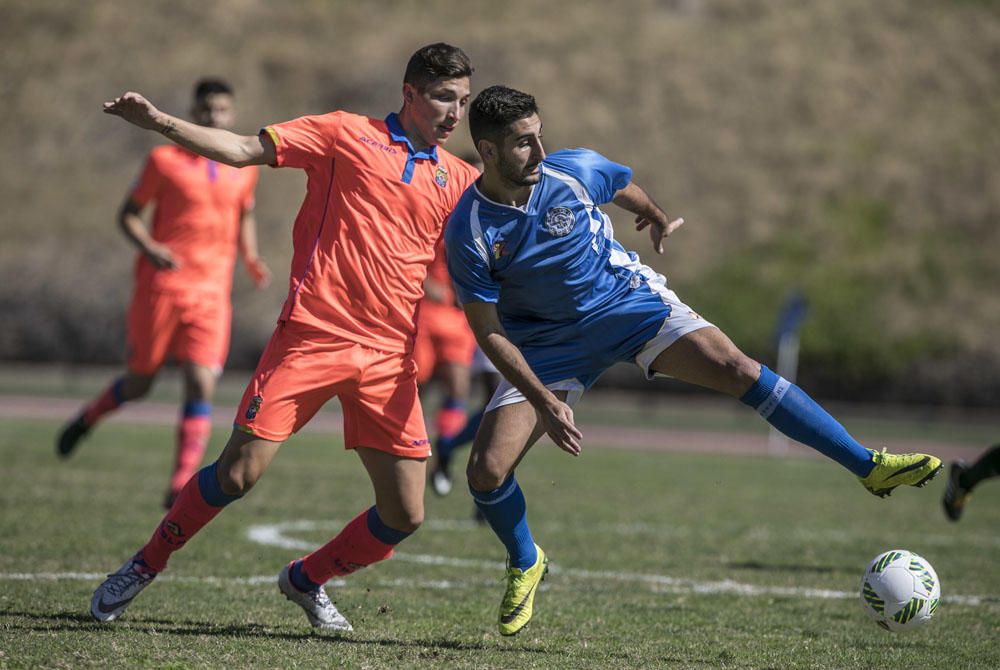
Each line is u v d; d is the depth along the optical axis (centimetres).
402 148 1877
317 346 1823
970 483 2662
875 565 1892
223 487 1823
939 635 2050
